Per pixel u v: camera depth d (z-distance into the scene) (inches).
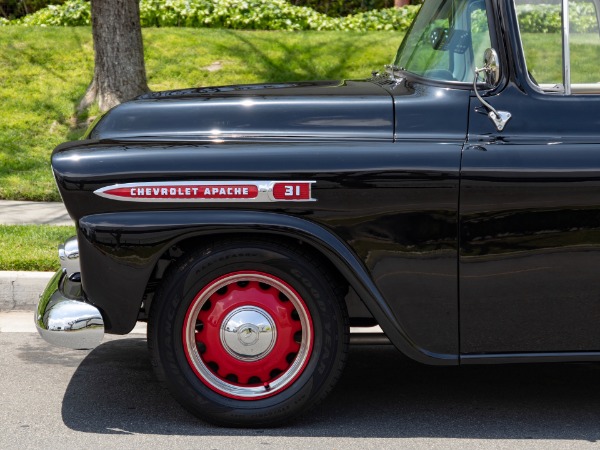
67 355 236.1
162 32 555.8
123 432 184.4
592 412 197.3
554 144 178.1
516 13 183.0
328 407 199.6
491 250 177.0
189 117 189.2
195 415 183.3
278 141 182.7
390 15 616.1
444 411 197.6
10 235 313.6
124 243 175.9
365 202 175.8
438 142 180.1
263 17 595.5
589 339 180.7
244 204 175.8
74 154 179.3
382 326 179.9
